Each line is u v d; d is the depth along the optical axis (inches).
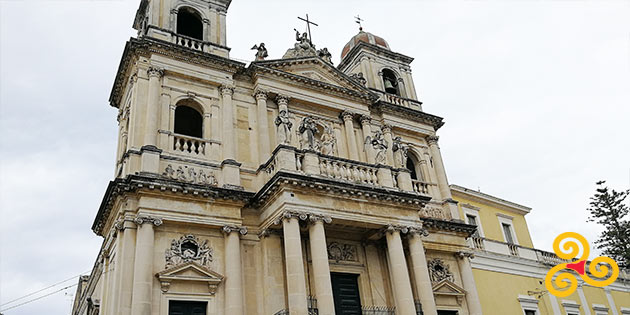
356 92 1080.8
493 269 1114.7
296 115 1003.3
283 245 822.5
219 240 793.6
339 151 1016.2
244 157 903.1
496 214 1337.4
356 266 884.6
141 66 883.4
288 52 1103.6
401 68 1299.2
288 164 793.6
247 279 787.4
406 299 784.9
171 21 982.4
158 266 729.0
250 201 828.0
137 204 751.1
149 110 839.7
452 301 964.6
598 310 1294.3
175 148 847.1
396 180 909.8
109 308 772.0
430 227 1001.5
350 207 815.1
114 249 780.6
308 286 812.6
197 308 734.5
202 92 919.7
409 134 1165.7
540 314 1140.5
